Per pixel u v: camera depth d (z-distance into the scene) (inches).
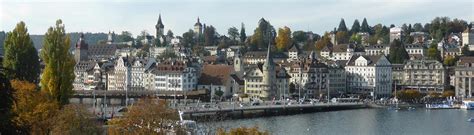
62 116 4217.5
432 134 7765.8
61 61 5290.4
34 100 4362.7
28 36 5910.4
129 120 4092.0
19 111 3998.5
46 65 5265.8
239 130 4313.5
